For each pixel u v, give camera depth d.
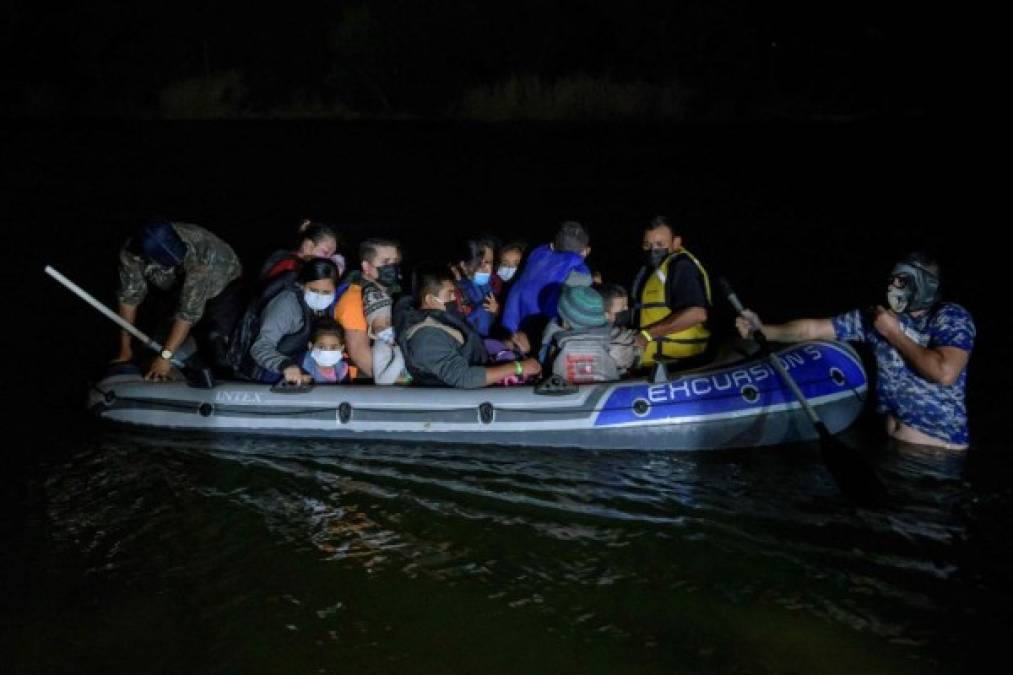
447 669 3.85
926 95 22.00
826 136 18.81
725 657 3.90
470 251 6.20
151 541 4.72
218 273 6.05
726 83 23.58
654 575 4.42
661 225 6.09
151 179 15.68
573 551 4.62
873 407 5.94
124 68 27.20
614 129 20.56
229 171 16.45
